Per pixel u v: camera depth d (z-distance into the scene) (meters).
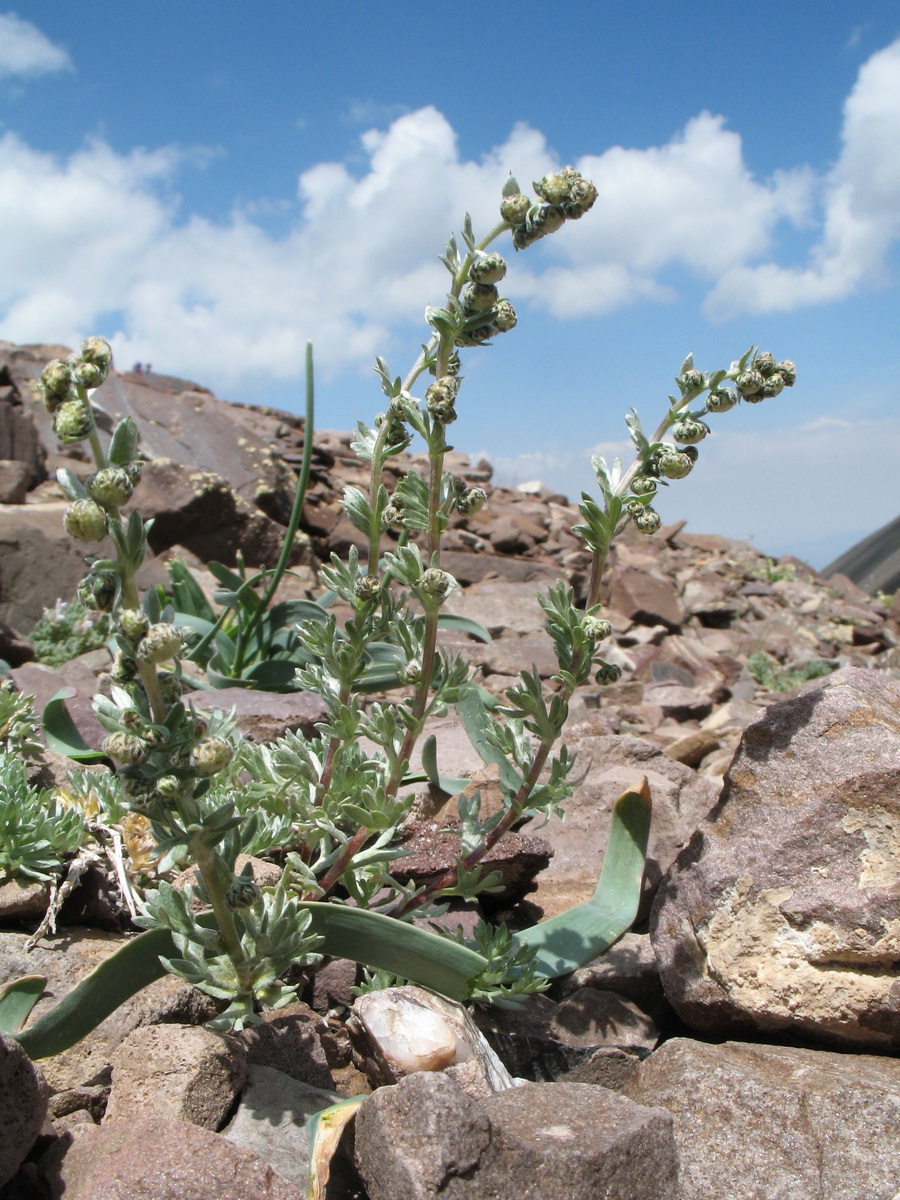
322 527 1.25
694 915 0.34
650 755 0.50
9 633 0.71
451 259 0.31
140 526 0.23
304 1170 0.26
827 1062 0.30
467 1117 0.24
